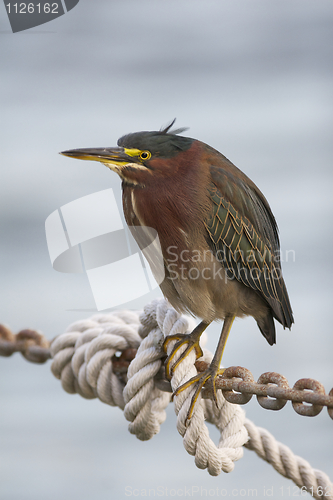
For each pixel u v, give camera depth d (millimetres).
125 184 5246
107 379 4730
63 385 5164
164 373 4469
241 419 4223
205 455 3994
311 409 3404
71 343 5062
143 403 4352
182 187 5027
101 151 5145
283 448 4383
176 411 4199
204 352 4715
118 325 4836
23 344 5668
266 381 3738
